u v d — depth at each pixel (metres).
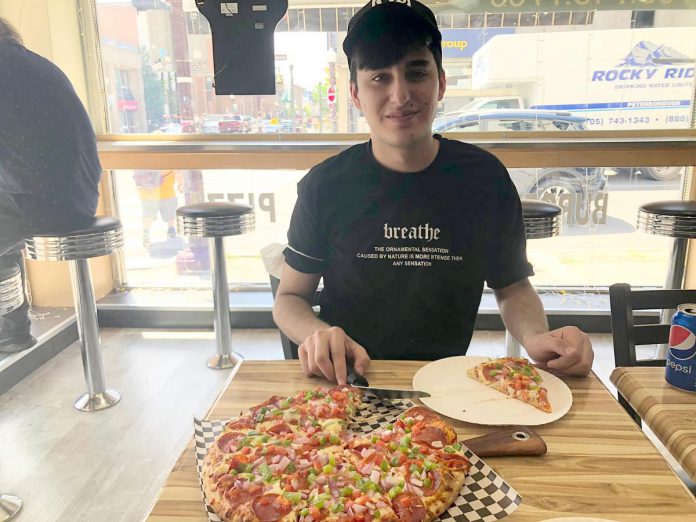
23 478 1.88
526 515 0.66
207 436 0.82
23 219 2.01
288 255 1.42
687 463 0.78
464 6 2.68
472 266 1.33
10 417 2.27
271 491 0.67
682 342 0.96
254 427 0.82
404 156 1.28
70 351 2.89
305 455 0.75
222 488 0.68
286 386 1.00
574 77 2.74
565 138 2.77
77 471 1.92
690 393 0.95
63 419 2.25
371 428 0.86
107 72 3.03
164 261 3.38
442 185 1.32
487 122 2.82
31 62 1.95
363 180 1.33
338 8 2.75
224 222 2.48
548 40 2.70
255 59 2.34
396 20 1.14
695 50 2.67
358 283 1.35
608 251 3.05
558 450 0.79
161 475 1.89
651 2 2.62
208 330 3.19
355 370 1.03
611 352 2.79
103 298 3.32
